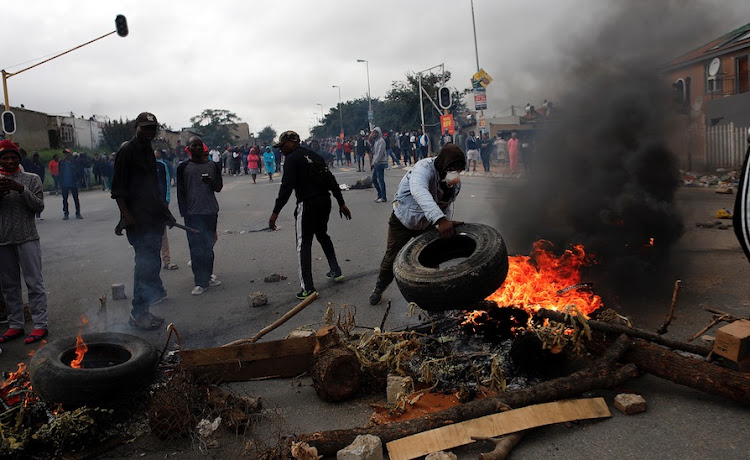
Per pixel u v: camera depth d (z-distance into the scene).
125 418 3.56
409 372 3.92
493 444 3.05
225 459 3.11
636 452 2.89
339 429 3.20
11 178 5.12
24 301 6.75
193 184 6.59
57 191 26.55
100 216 16.14
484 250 3.92
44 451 3.22
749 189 3.65
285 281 7.23
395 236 5.38
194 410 3.51
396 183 21.23
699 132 18.00
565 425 3.19
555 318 3.72
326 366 3.64
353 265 7.77
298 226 6.23
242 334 5.20
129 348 3.78
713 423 3.10
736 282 5.74
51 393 3.33
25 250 5.20
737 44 21.02
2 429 3.21
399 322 5.18
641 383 3.65
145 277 5.42
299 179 6.16
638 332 3.60
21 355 4.88
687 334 4.44
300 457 2.91
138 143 5.33
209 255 6.77
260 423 3.47
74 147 47.62
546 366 3.79
